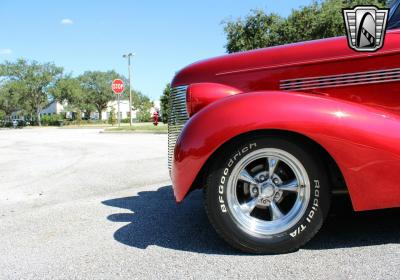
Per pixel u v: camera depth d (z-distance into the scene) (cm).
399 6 342
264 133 279
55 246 323
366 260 265
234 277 250
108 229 363
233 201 285
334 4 1833
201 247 305
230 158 282
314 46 318
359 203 273
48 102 8012
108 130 2748
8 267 284
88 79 9119
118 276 261
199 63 360
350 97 306
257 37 1923
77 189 566
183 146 285
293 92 289
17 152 1175
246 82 331
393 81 299
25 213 437
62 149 1232
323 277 244
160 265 275
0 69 7412
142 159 886
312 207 280
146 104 9562
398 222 336
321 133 268
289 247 281
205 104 322
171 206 441
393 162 268
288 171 289
